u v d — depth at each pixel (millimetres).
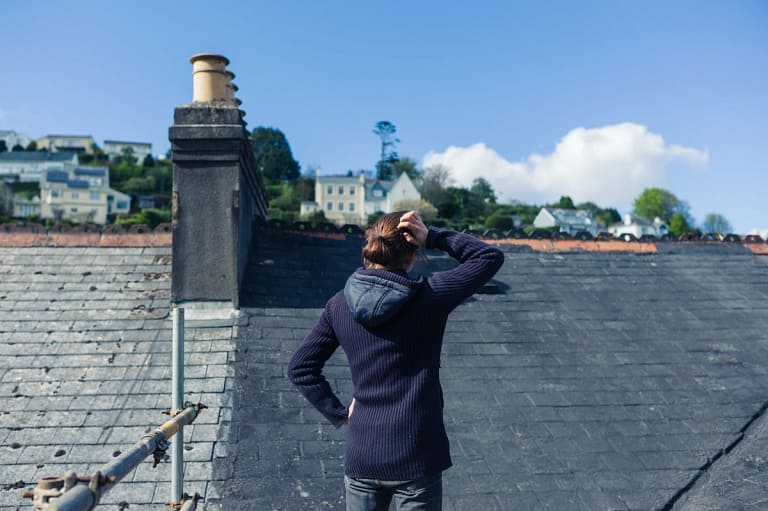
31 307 6043
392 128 130750
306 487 4414
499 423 5273
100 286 6445
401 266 2666
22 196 114062
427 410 2502
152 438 2762
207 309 6023
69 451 4527
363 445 2488
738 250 8922
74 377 5238
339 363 5797
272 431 4855
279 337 5867
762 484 4824
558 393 5719
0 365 5305
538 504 4520
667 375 6141
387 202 105875
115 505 4117
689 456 5129
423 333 2537
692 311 7352
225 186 6078
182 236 6047
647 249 8703
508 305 7059
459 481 4645
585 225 102750
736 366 6383
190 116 6074
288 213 85500
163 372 5359
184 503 3498
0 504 4098
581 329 6766
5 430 4656
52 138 148875
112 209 106562
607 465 4953
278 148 123438
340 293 2760
